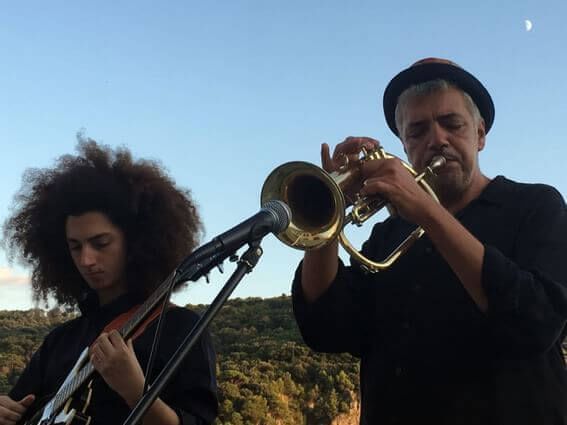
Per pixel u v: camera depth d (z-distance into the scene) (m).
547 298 2.56
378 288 3.13
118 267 3.23
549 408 2.69
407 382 2.85
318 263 3.04
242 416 37.41
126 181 3.37
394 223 3.36
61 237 3.54
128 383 2.56
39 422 2.95
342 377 43.38
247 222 2.17
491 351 2.72
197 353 2.91
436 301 2.88
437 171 2.95
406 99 3.10
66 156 3.49
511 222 2.92
